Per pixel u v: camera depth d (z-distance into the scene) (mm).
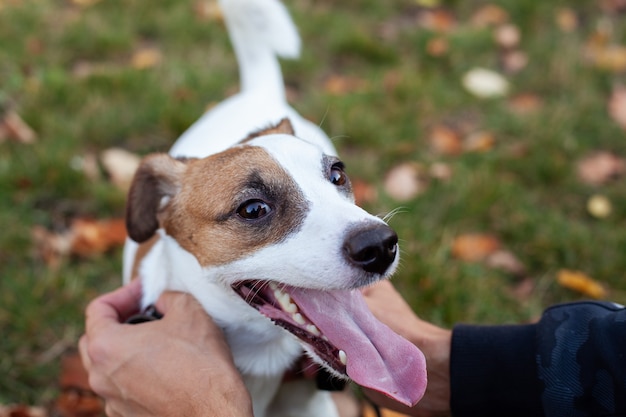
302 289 496
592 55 1073
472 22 1168
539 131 907
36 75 946
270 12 721
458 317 700
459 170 841
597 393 457
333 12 1148
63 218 784
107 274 736
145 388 466
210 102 944
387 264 474
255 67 746
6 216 762
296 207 495
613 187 843
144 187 550
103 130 871
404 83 977
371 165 851
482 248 766
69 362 652
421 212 794
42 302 701
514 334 515
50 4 1105
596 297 720
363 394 599
